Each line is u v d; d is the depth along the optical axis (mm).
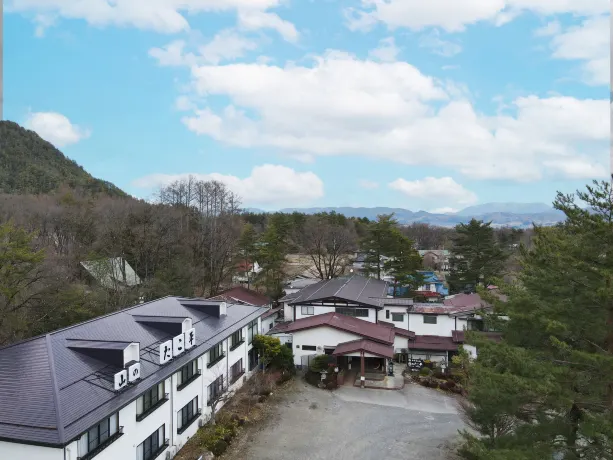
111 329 20797
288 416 25391
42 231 51438
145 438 17891
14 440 13008
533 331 15180
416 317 36625
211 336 24625
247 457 20812
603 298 11906
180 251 49375
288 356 31984
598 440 12609
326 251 60656
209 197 59281
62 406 14125
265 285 53656
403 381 30859
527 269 17500
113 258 37875
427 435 23422
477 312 18406
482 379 14758
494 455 12383
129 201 67000
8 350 16875
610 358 11430
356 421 24938
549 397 12906
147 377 18047
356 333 32281
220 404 25438
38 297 27188
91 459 14570
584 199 13281
